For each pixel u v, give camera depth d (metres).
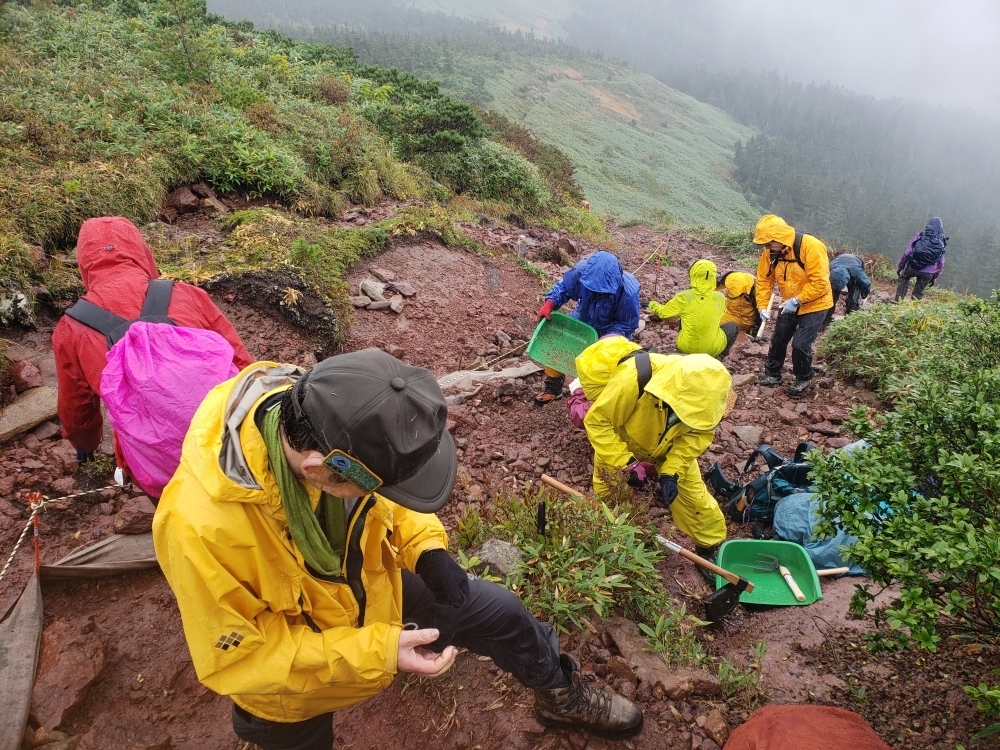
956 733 2.51
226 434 1.46
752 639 3.25
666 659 2.87
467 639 2.09
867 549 2.31
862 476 2.58
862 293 8.79
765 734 2.36
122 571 3.31
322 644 1.57
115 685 2.81
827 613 3.31
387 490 1.48
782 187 124.94
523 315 8.09
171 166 7.61
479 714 2.62
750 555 3.73
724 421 5.77
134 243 3.07
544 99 115.12
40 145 7.04
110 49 10.79
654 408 3.48
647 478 4.38
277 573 1.55
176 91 9.70
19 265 4.98
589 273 5.37
